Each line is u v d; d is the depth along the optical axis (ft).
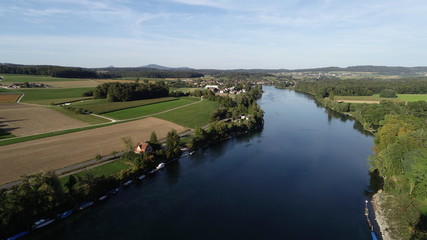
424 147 231.91
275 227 179.93
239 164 287.89
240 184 240.94
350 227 180.75
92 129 367.04
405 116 395.96
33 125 370.53
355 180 250.57
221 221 185.78
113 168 249.55
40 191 173.88
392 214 187.21
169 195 219.61
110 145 307.37
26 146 285.84
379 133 321.32
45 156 262.47
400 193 209.26
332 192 228.02
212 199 214.48
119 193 220.84
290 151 331.16
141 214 192.24
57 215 181.27
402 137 255.09
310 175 261.24
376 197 215.51
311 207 204.74
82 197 198.08
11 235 161.68
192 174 260.83
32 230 168.14
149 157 262.88
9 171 225.35
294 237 170.09
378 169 244.22
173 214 192.95
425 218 178.50
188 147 328.90
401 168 216.74
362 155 317.22
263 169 274.77
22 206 164.86
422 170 193.16
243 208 202.39
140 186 234.17
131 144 298.35
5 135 319.88
